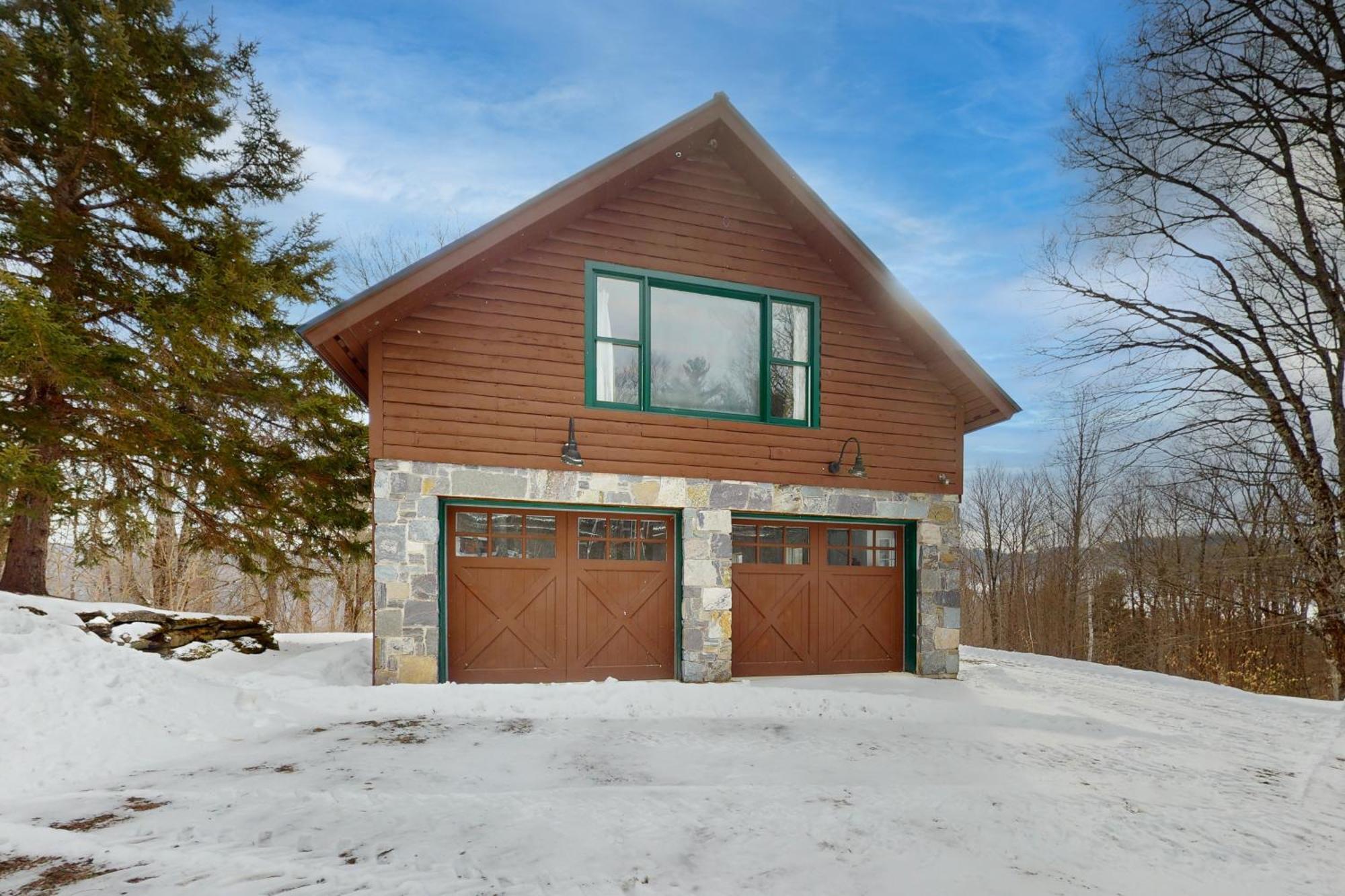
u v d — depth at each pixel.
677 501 8.81
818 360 9.65
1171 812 4.55
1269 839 4.14
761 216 9.59
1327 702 9.70
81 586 21.44
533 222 8.04
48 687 5.63
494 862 3.37
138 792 4.33
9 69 8.94
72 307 9.25
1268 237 13.27
